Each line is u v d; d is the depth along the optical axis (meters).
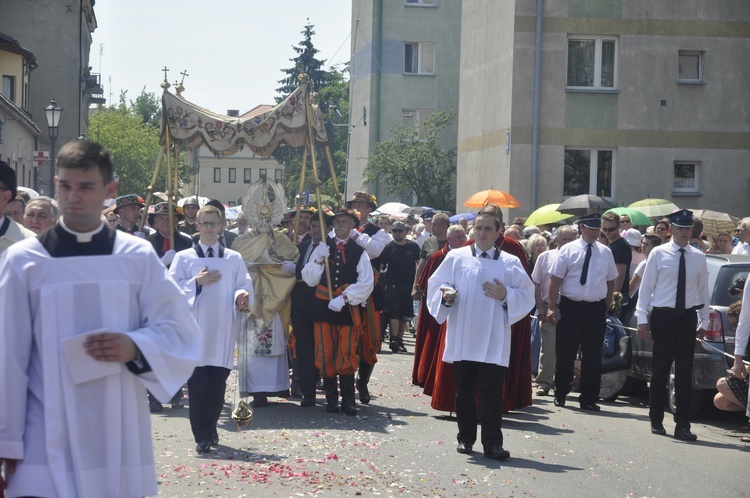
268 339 10.38
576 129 25.55
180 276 8.44
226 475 7.17
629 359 11.48
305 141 11.12
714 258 10.77
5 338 3.66
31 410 3.73
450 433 9.05
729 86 25.59
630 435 9.31
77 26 49.97
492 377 7.98
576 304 10.88
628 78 25.52
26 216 6.55
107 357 3.69
